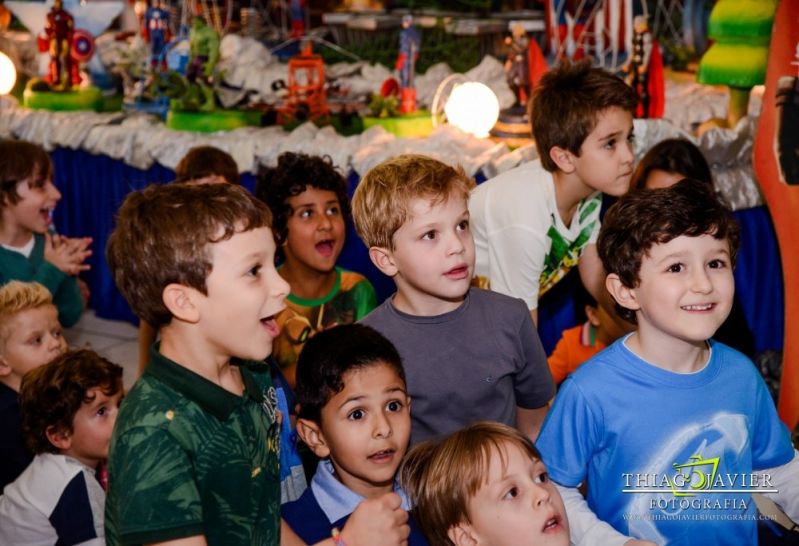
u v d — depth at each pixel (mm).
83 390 1960
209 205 1252
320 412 1535
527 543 1396
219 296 1247
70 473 1944
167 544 1158
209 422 1239
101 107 4445
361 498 1568
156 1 4746
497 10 4418
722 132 3033
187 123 3801
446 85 3877
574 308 2973
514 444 1447
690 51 4094
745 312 3178
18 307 2311
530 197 2262
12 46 5156
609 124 2146
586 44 3676
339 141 3387
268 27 4816
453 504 1436
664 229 1395
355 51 4465
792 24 2531
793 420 2705
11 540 1946
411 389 1730
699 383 1469
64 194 4223
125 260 1271
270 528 1339
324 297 2424
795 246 2643
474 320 1761
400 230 1673
